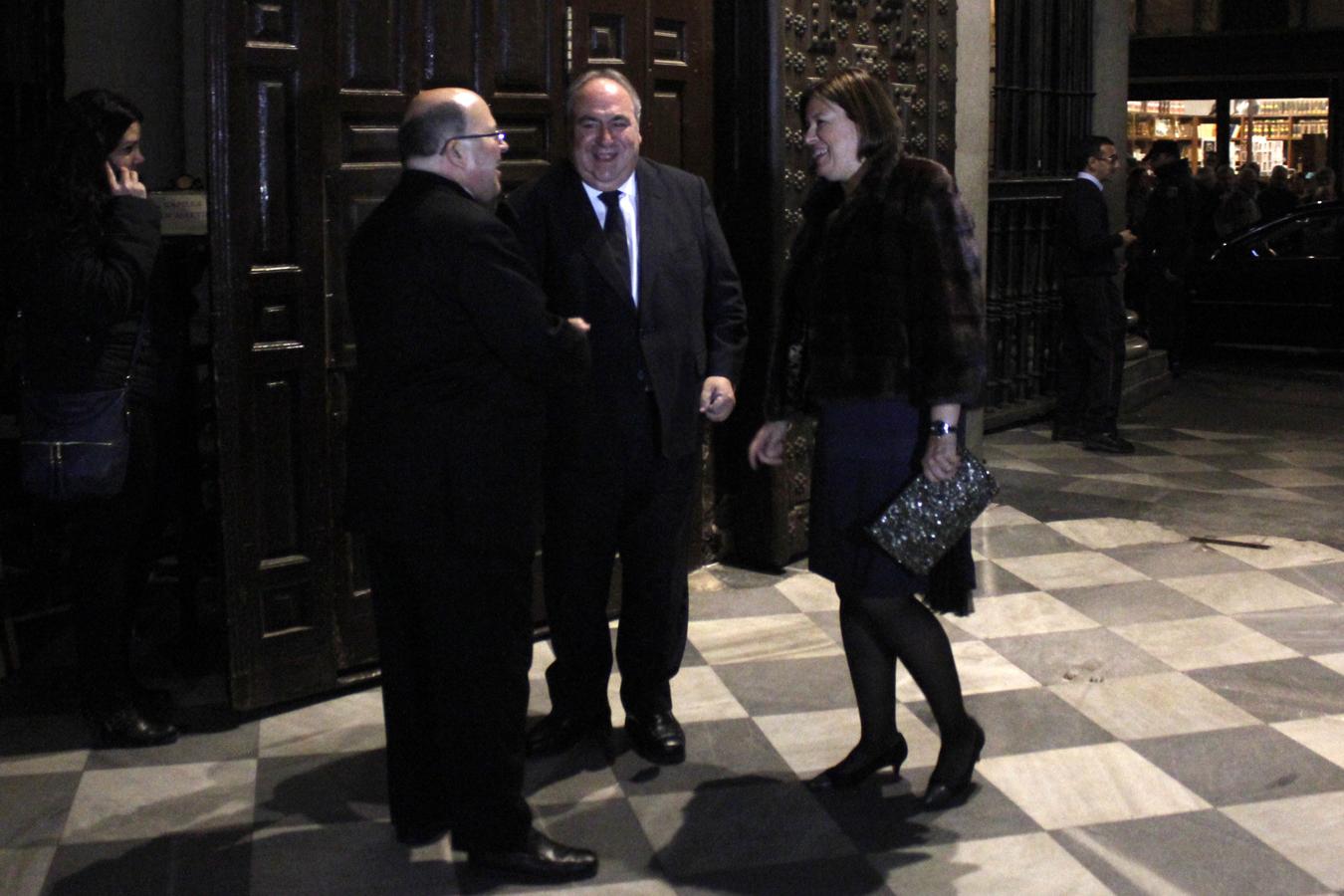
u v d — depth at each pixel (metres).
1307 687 4.33
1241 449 8.07
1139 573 5.53
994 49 8.36
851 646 3.57
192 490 4.40
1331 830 3.39
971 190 6.61
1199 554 5.82
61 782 3.70
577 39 4.70
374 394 3.00
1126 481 7.20
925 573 3.29
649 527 3.73
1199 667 4.50
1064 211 7.95
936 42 6.04
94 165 3.67
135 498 3.84
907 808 3.52
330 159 4.08
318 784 3.69
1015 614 5.03
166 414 3.98
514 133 4.57
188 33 5.83
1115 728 4.01
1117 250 9.63
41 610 4.98
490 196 3.12
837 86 3.31
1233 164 21.47
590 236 3.62
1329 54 18.58
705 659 4.59
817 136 3.33
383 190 4.22
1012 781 3.67
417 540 2.95
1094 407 7.97
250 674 4.07
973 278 3.20
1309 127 21.05
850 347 3.29
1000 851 3.29
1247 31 18.53
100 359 3.69
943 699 3.51
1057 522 6.34
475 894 3.12
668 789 3.64
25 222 3.71
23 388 3.73
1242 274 11.84
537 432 3.05
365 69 4.13
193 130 5.89
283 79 3.94
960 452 3.25
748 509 5.57
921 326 3.22
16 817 3.49
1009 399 8.80
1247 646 4.70
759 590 5.32
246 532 4.02
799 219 5.42
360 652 4.36
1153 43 19.44
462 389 2.95
